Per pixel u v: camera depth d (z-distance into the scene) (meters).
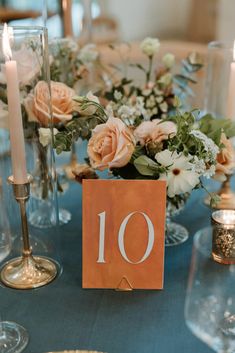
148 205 0.84
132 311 0.79
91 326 0.76
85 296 0.84
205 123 0.98
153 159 0.88
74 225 1.10
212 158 0.86
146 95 1.14
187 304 0.62
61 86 1.03
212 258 0.64
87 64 1.33
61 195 1.24
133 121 0.96
